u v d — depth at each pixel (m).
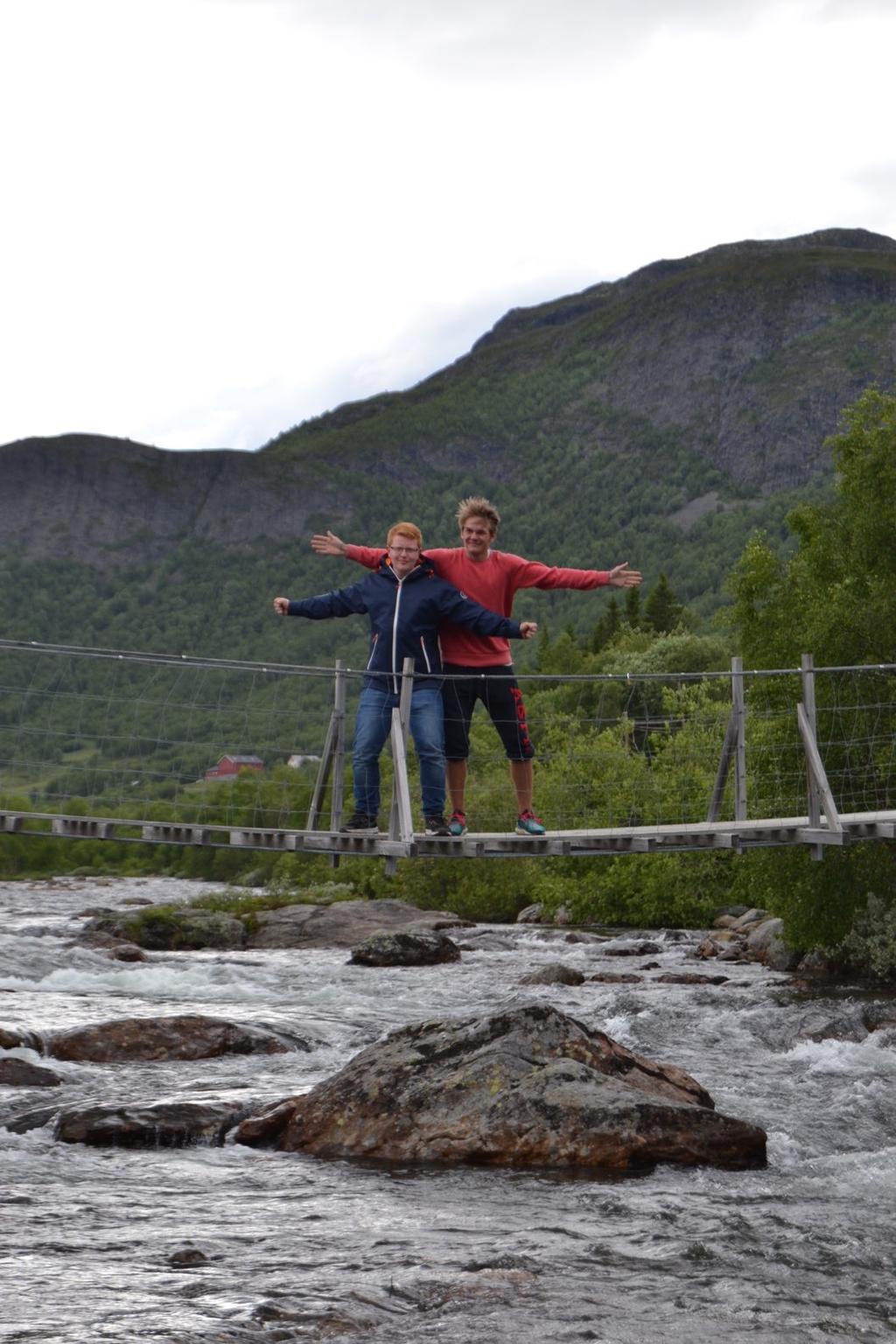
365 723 11.63
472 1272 6.23
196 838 12.81
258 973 23.23
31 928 33.50
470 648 11.66
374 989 20.70
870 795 23.80
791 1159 9.05
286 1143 9.17
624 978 21.80
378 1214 7.34
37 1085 11.04
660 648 77.75
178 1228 6.98
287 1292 5.87
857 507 25.52
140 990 20.05
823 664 24.27
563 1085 9.02
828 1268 6.50
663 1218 7.38
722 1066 12.86
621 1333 5.46
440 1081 9.24
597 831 12.91
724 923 36.06
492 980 22.48
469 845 12.24
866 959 23.61
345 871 51.22
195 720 79.38
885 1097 11.25
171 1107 9.55
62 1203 7.49
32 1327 5.28
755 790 24.66
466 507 11.57
